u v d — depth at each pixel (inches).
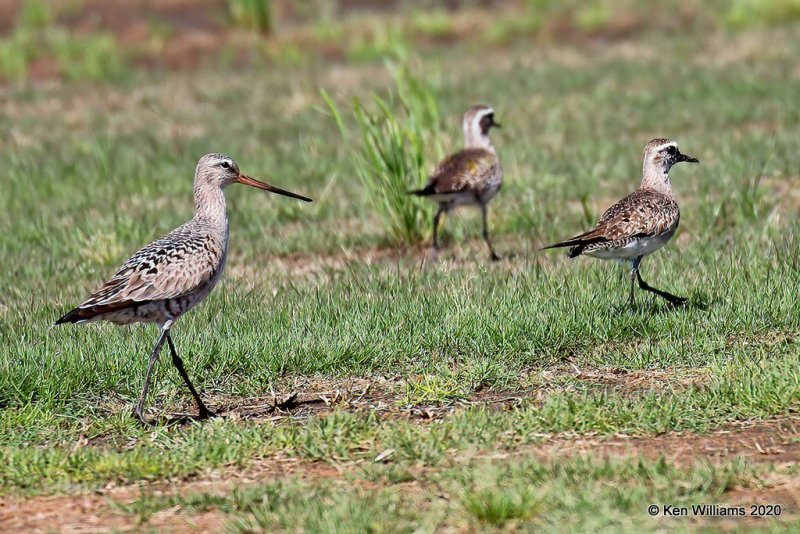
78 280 625.3
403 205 691.4
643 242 497.0
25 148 1004.6
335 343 477.4
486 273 582.9
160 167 903.7
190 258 428.1
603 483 344.8
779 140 888.3
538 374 453.4
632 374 448.1
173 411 438.9
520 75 1235.9
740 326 481.4
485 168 670.5
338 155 930.1
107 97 1221.7
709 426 391.5
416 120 717.9
